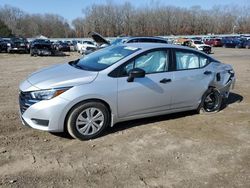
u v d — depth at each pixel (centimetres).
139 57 557
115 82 527
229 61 2184
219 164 444
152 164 438
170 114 658
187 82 611
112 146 495
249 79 1178
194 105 640
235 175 415
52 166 428
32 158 448
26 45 3247
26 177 399
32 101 489
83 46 3164
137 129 568
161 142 513
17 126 570
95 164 435
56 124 490
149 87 559
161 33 9306
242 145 510
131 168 426
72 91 492
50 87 488
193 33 9362
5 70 1536
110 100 522
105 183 388
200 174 415
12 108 692
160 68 584
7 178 395
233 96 856
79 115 502
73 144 499
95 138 523
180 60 611
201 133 557
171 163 443
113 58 564
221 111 697
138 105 555
